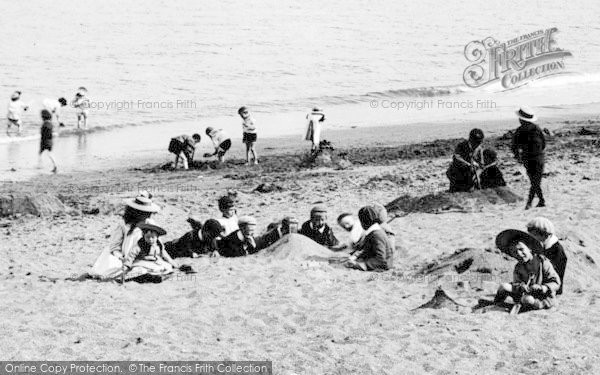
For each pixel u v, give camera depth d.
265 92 64.44
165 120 54.19
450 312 13.38
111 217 24.95
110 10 99.81
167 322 13.22
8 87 63.81
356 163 34.72
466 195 22.20
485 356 11.45
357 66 75.56
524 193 23.19
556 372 10.79
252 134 36.03
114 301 14.27
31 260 18.39
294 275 15.76
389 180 29.02
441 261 16.27
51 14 96.25
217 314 13.55
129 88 64.94
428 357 11.46
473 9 112.19
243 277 15.70
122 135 49.06
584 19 108.69
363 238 16.81
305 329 12.89
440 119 52.62
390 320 13.11
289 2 109.12
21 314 13.59
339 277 15.79
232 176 32.69
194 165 35.97
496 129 46.34
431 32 94.81
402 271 16.17
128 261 15.65
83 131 50.03
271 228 18.83
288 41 85.69
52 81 66.50
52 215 25.25
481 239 18.09
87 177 34.53
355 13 104.06
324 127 49.47
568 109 55.44
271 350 11.86
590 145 35.31
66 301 14.24
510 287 13.52
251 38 86.38
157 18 95.94
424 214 21.41
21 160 39.81
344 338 12.36
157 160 39.69
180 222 23.33
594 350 11.61
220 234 17.80
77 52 78.06
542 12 112.50
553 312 13.30
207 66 73.69
